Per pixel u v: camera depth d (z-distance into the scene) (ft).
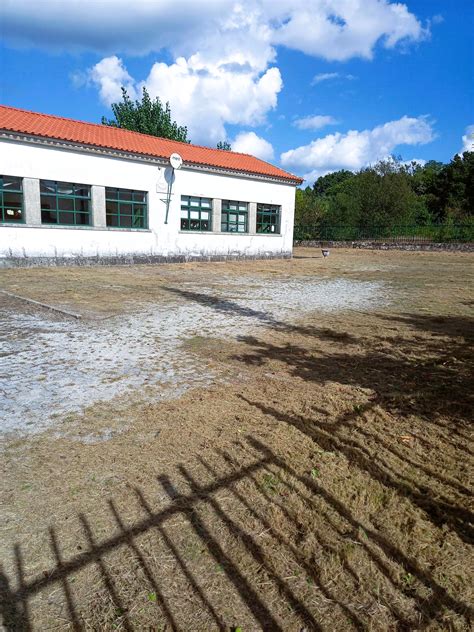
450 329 26.45
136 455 11.15
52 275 48.93
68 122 67.10
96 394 15.20
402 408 14.49
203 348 21.31
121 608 6.75
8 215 54.13
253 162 86.07
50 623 6.46
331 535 8.45
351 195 145.38
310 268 67.72
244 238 79.61
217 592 7.08
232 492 9.68
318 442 12.08
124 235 64.34
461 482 10.37
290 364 19.08
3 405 14.15
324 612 6.78
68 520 8.67
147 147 69.05
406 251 111.86
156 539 8.19
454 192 176.96
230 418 13.44
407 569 7.70
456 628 6.53
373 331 25.66
